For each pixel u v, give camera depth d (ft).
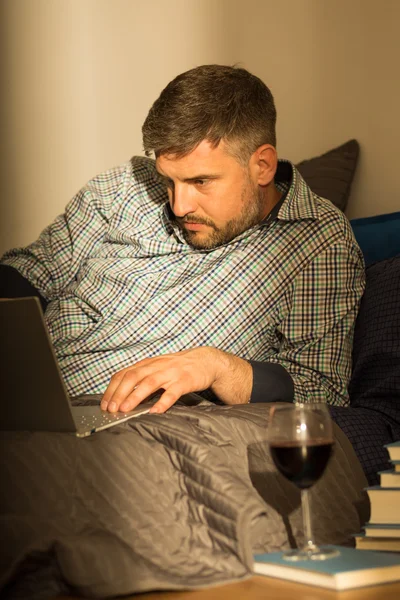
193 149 5.64
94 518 3.55
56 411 3.83
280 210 6.08
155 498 3.71
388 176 7.83
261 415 4.60
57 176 9.36
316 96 8.20
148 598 3.32
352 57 7.98
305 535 3.76
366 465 5.00
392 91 7.77
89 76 9.23
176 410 4.47
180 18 8.84
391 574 3.48
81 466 3.68
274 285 6.01
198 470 3.73
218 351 5.22
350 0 7.97
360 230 7.15
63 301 6.55
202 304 5.97
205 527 3.67
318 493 4.34
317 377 5.92
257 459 4.21
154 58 8.96
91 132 9.25
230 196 5.85
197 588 3.39
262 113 5.95
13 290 7.00
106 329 6.11
